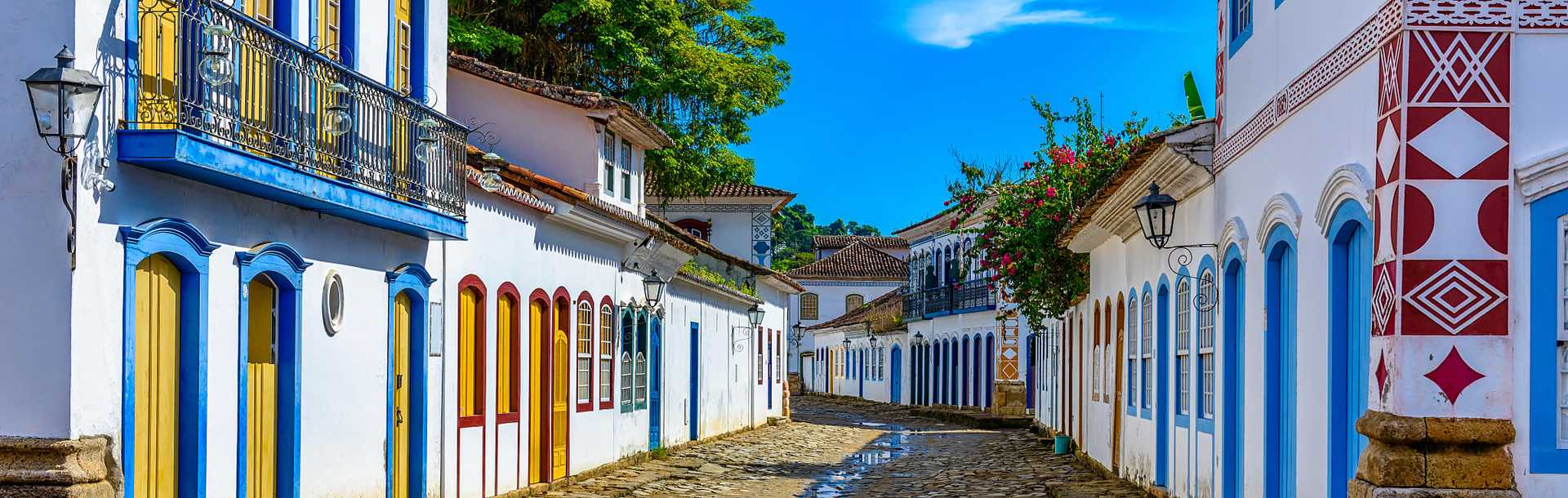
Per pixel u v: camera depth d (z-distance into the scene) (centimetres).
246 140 994
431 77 1434
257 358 1148
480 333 1558
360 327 1285
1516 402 805
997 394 3853
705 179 3152
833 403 5869
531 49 2892
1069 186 2252
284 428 1145
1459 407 803
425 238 1421
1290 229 1050
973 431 3584
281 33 1059
